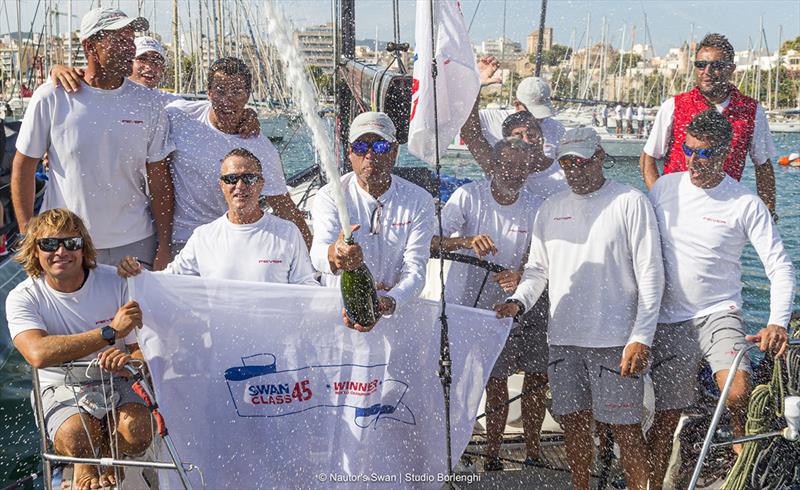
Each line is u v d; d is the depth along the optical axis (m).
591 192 3.49
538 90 4.41
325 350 3.25
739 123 4.25
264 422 3.22
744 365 3.46
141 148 3.74
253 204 3.29
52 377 3.26
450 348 3.42
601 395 3.50
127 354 3.09
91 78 3.64
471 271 4.00
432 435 3.40
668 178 3.70
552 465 3.92
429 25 3.57
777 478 3.25
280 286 3.18
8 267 6.51
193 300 3.15
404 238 3.47
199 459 3.16
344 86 5.49
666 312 3.65
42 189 7.62
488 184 4.01
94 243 3.76
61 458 2.96
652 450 3.71
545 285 3.66
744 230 3.53
